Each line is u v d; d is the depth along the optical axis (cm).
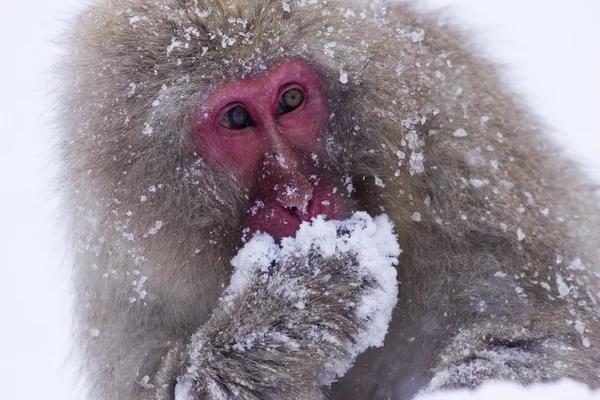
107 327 388
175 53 334
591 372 333
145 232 348
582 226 380
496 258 364
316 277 335
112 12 362
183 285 362
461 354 336
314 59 343
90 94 350
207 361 340
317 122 352
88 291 392
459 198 364
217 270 360
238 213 354
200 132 346
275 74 341
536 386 316
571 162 421
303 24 340
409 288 374
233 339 338
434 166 363
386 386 381
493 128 381
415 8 413
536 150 395
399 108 353
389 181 360
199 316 374
